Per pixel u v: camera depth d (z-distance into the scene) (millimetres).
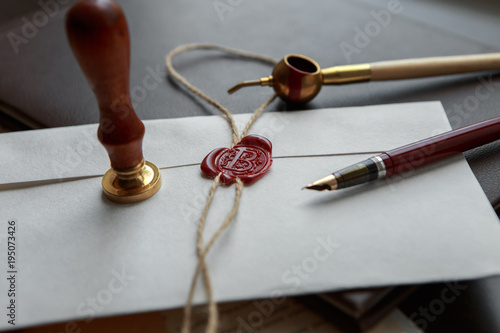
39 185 292
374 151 300
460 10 525
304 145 306
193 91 353
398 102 347
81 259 260
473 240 258
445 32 418
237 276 250
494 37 480
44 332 260
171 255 259
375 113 325
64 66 389
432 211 270
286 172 291
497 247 255
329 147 304
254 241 262
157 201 281
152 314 261
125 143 259
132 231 269
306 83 330
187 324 238
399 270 249
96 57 231
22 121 349
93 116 345
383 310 247
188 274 252
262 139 301
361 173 274
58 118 345
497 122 297
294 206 275
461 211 269
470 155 304
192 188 286
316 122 322
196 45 401
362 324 244
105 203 282
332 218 269
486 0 524
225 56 400
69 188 291
